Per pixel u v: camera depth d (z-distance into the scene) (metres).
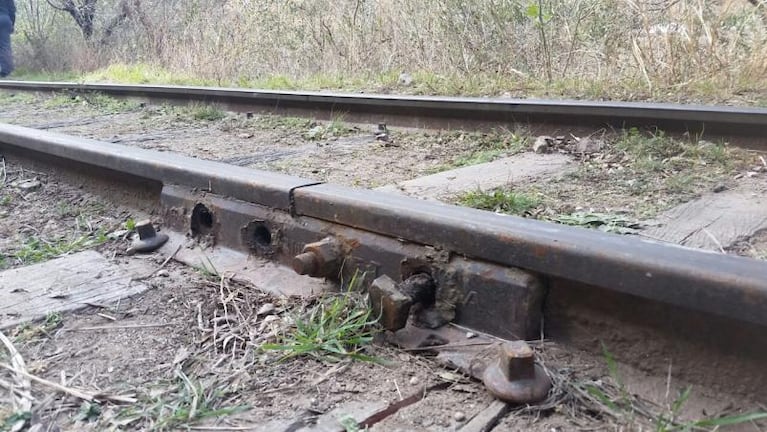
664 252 1.57
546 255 1.74
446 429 1.54
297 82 8.55
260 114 6.16
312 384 1.75
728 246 2.19
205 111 6.28
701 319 1.57
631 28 6.93
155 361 1.91
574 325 1.80
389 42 8.72
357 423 1.56
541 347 1.80
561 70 7.20
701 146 3.72
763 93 5.35
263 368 1.84
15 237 3.11
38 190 3.76
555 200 2.87
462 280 1.92
